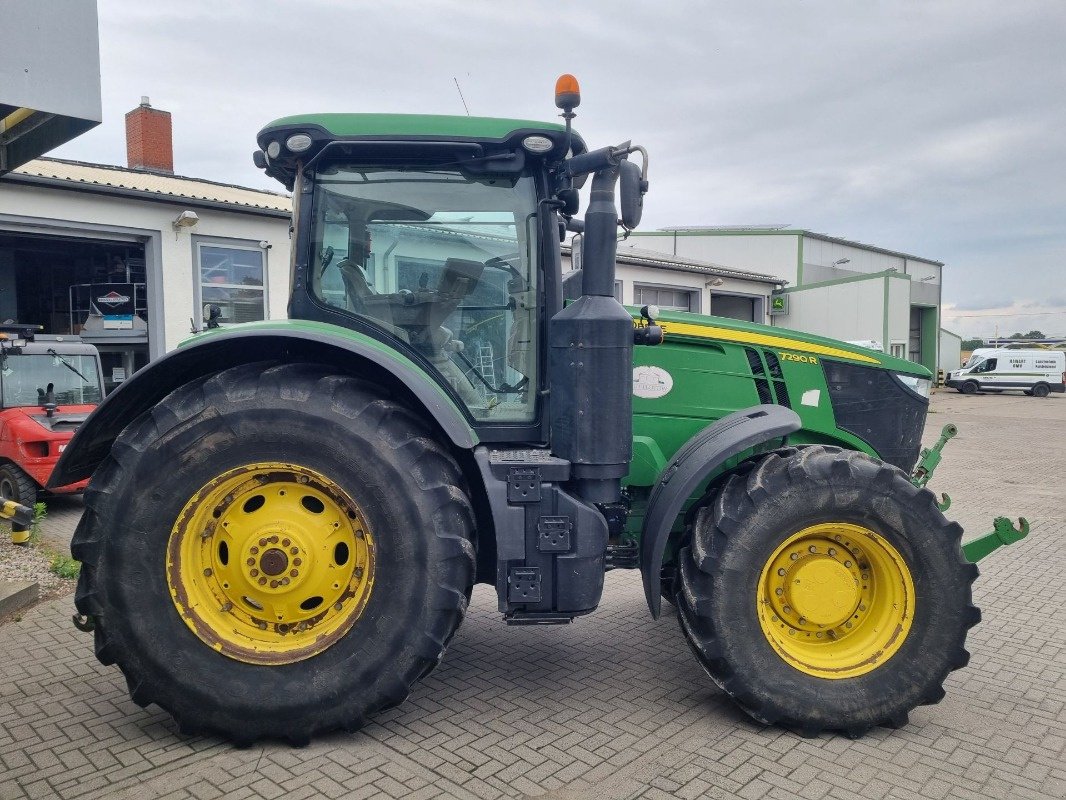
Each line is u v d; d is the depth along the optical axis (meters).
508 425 3.40
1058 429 18.55
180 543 2.95
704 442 3.45
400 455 2.96
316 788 2.69
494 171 3.32
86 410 8.27
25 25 3.75
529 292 3.39
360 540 3.04
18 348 8.19
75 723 3.17
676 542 3.68
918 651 3.13
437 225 3.38
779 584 3.29
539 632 4.39
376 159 3.33
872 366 4.11
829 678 3.13
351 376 3.16
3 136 4.78
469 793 2.68
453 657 3.98
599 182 3.17
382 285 3.38
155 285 11.38
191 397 2.97
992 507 8.58
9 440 7.42
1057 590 5.30
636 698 3.48
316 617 3.07
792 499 3.13
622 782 2.76
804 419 4.01
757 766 2.88
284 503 3.08
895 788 2.74
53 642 4.10
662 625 4.50
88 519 2.96
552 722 3.23
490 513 3.27
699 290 21.33
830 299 25.70
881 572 3.26
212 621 2.98
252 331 3.01
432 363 3.39
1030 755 2.99
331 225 3.37
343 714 2.95
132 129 15.61
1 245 14.48
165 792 2.66
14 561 5.59
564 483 3.23
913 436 4.21
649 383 3.89
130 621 2.90
